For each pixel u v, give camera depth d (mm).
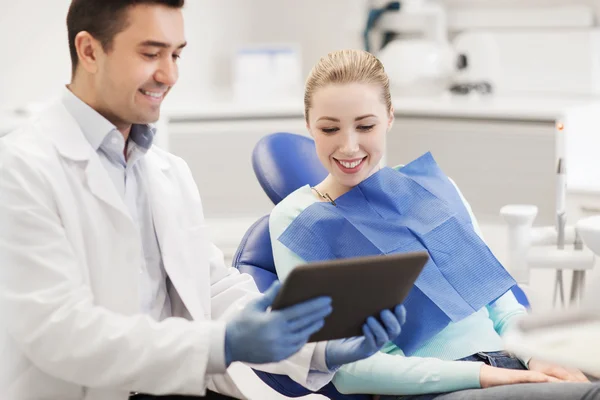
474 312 1977
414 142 3879
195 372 1515
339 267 1438
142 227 1779
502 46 4086
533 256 2361
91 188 1633
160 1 1617
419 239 2004
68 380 1551
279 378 1933
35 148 1632
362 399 1960
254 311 1518
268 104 3938
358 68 1980
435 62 4043
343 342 1758
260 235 2189
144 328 1537
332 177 2084
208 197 3936
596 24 4004
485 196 3764
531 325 1772
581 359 1612
